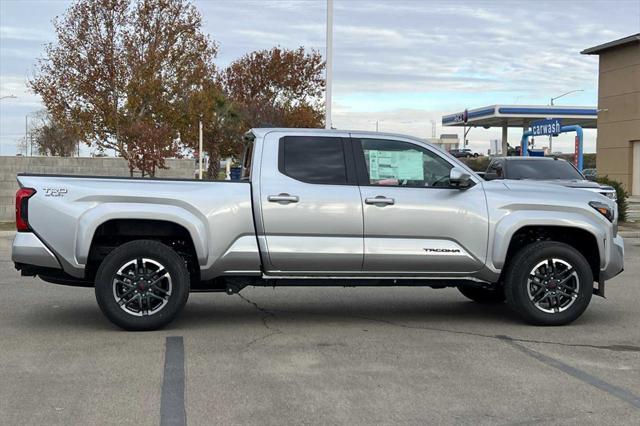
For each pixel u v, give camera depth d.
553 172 15.12
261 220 7.15
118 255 6.99
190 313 8.28
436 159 7.57
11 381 5.50
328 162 7.40
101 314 8.11
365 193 7.29
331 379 5.63
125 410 4.86
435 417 4.77
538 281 7.56
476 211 7.41
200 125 25.45
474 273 7.48
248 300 9.23
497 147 33.19
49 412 4.80
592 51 37.91
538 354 6.47
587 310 8.61
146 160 21.19
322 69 46.59
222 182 7.21
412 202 7.32
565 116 47.03
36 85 22.77
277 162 7.34
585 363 6.17
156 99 23.28
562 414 4.85
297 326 7.61
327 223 7.21
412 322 7.88
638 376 5.79
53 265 6.95
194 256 7.30
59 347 6.55
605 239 7.64
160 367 5.91
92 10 22.38
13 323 7.61
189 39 23.72
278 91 46.03
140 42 22.98
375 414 4.82
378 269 7.34
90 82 22.56
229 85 45.69
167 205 7.05
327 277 7.37
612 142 37.47
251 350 6.52
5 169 20.73
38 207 6.91
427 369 5.94
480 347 6.71
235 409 4.90
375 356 6.35
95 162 21.84
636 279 11.20
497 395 5.25
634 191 36.50
